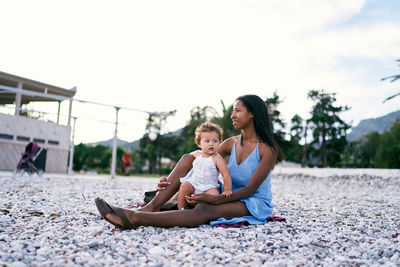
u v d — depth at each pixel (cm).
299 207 517
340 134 5647
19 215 352
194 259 207
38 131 1995
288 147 3897
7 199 488
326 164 5644
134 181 1214
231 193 306
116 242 244
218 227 286
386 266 207
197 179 316
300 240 261
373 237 297
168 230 280
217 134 324
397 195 819
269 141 328
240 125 333
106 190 732
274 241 256
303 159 5466
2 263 187
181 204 312
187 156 333
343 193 879
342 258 221
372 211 484
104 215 274
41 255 207
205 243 238
